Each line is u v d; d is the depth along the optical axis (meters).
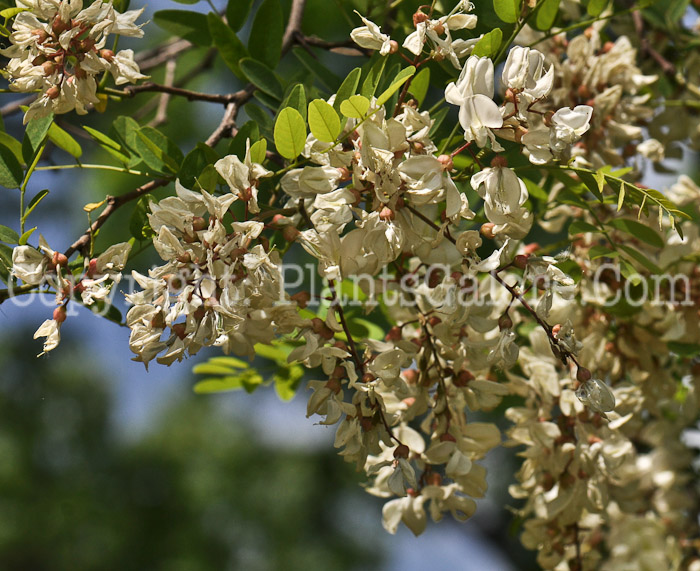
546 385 0.45
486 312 0.40
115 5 0.39
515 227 0.36
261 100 0.43
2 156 0.38
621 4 0.59
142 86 0.42
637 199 0.37
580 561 0.49
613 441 0.45
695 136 0.59
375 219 0.34
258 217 0.35
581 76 0.49
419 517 0.41
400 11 0.44
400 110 0.37
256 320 0.37
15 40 0.37
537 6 0.41
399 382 0.37
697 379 0.55
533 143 0.34
